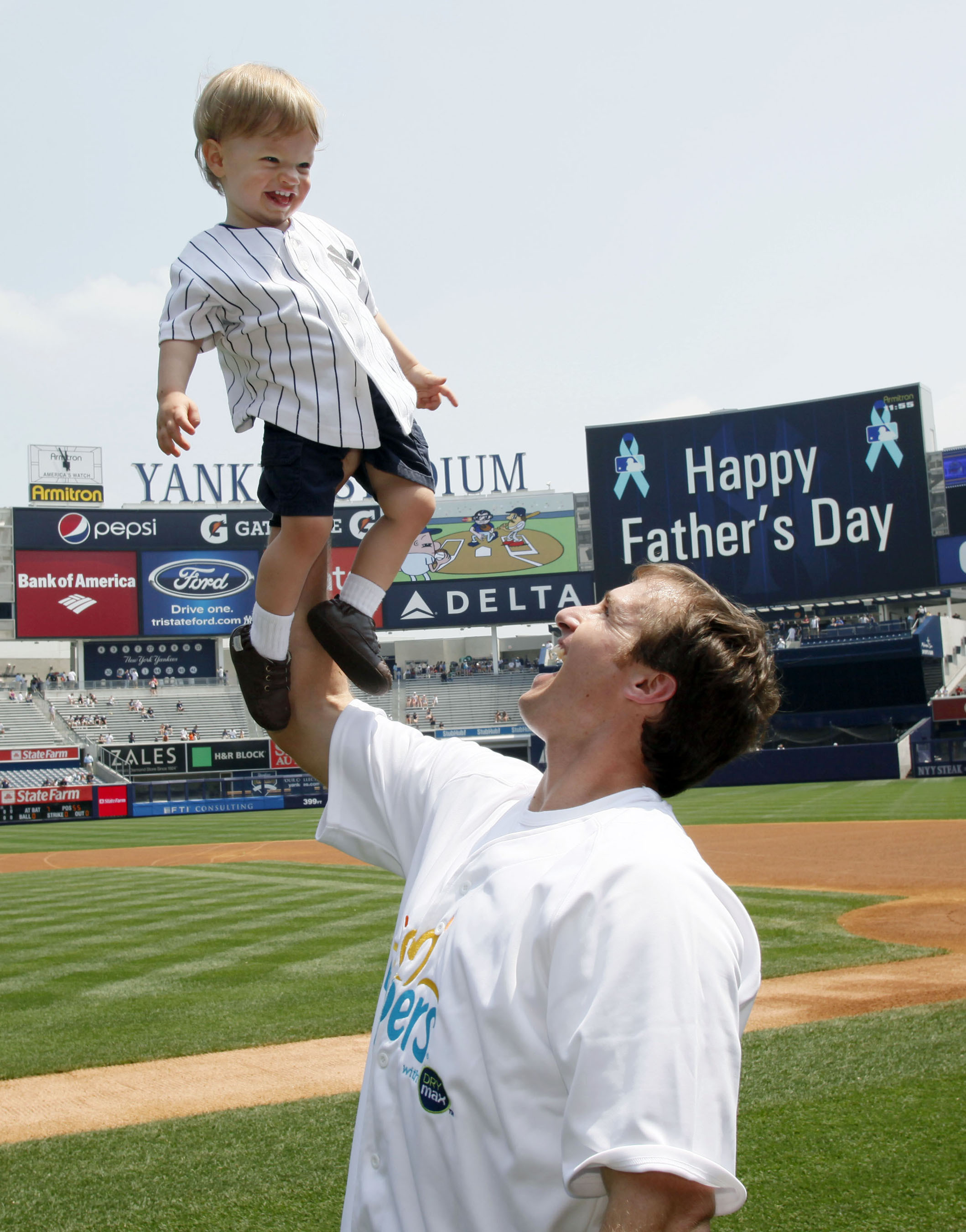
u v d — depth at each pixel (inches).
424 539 1824.6
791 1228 131.4
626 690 64.0
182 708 1785.2
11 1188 160.9
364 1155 59.4
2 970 351.3
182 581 1740.9
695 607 65.0
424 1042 56.4
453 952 56.3
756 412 1679.4
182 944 394.0
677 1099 45.1
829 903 451.2
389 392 80.8
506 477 1847.9
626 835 54.9
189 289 77.1
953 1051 206.4
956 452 1584.6
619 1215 44.5
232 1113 195.2
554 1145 50.3
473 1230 51.2
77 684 1820.9
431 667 2009.1
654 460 1716.3
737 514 1680.6
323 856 820.6
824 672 1599.4
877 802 989.2
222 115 77.7
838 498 1635.1
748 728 65.7
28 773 1539.1
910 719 1544.0
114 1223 144.7
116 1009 288.2
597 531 1732.3
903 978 291.9
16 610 1665.8
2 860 903.1
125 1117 197.2
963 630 1808.6
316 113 80.2
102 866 810.2
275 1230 140.3
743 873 569.9
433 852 67.2
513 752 1803.6
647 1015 46.8
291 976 323.6
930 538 1588.3
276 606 78.0
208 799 1556.3
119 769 1571.1
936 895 465.7
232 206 81.1
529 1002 52.2
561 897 52.3
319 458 76.6
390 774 77.4
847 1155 153.8
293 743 84.7
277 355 75.8
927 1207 135.0
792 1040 222.4
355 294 84.2
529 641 2117.4
